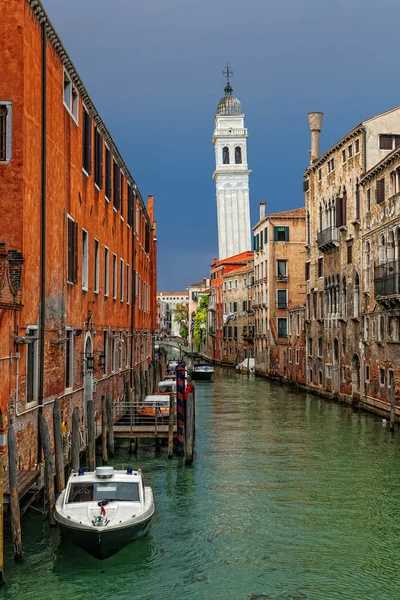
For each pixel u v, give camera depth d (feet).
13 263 48.01
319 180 144.66
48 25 54.70
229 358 266.36
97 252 77.36
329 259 137.39
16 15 49.34
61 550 44.55
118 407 84.69
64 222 61.11
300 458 75.72
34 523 48.83
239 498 59.11
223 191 374.43
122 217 98.78
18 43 49.44
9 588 39.60
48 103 55.83
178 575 42.32
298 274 197.47
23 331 48.73
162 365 171.01
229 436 90.94
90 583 40.68
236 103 380.37
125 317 103.76
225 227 373.61
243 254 296.92
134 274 115.03
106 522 42.88
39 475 49.44
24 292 49.01
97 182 76.64
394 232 101.24
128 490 47.42
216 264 298.97
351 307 123.03
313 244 149.18
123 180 100.12
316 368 148.15
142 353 134.31
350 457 76.18
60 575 41.47
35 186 52.19
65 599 38.60
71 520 43.06
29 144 50.75
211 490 61.67
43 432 47.83
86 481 47.88
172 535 49.42
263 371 208.23
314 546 47.55
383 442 84.89
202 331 338.95
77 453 55.42
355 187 120.88
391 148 117.39
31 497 50.49
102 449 71.26
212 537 49.03
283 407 123.34
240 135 374.22
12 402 46.19
